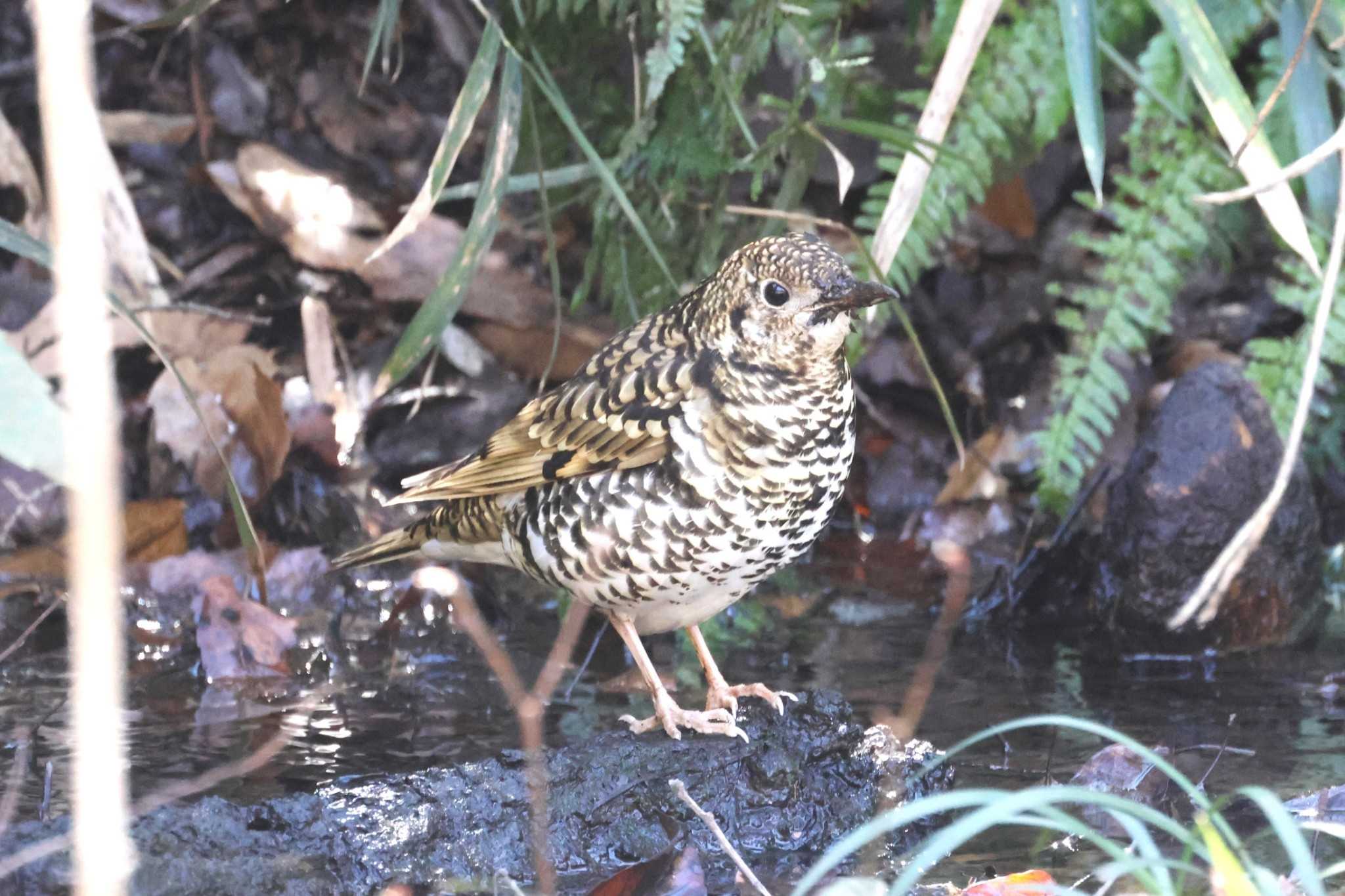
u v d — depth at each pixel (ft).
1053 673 30.96
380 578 34.55
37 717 27.09
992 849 23.02
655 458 24.00
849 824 24.64
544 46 34.81
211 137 43.62
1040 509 36.94
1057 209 43.75
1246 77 41.39
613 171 32.65
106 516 11.15
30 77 43.37
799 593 35.63
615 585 24.90
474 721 27.61
